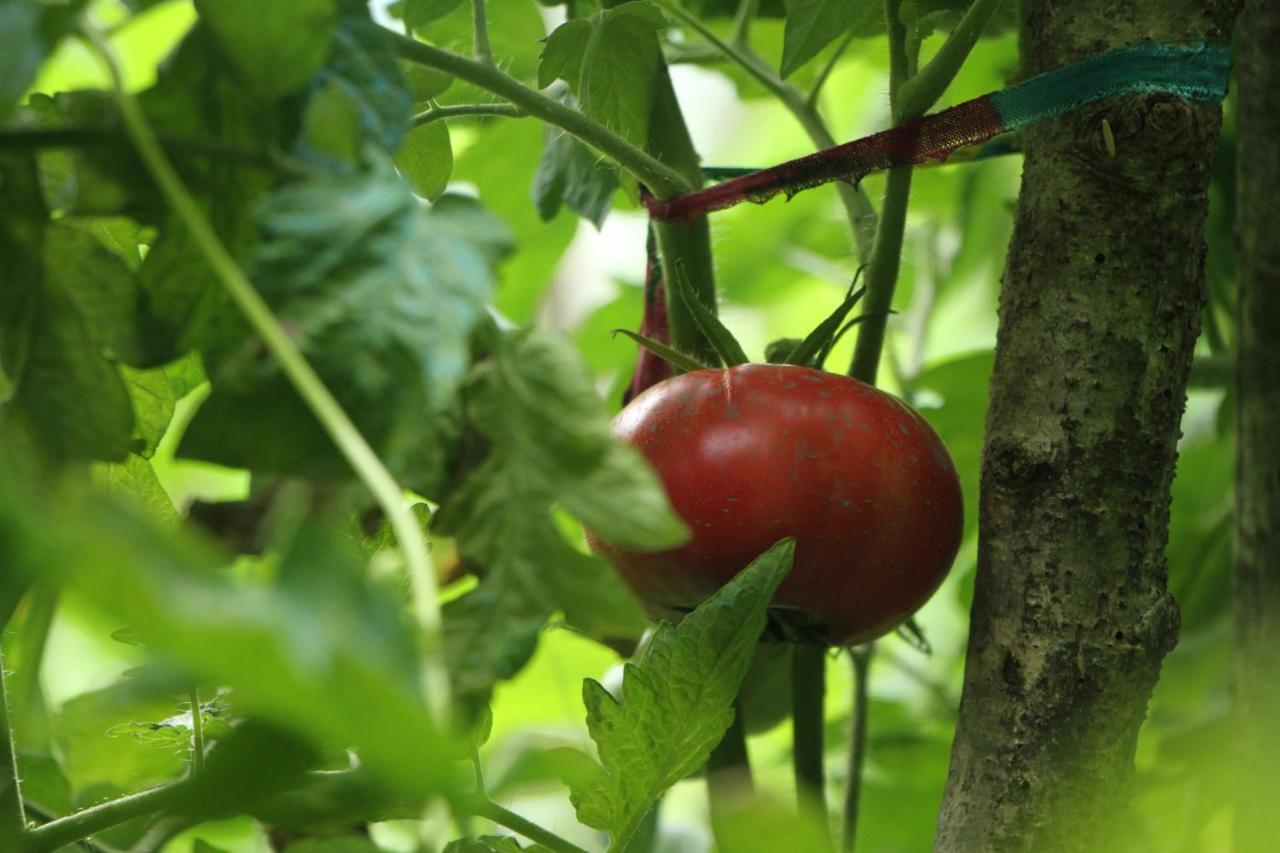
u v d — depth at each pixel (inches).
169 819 25.0
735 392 27.3
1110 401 26.5
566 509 21.6
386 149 22.1
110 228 24.7
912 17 28.1
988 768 26.8
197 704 25.7
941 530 27.6
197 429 21.6
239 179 22.4
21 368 22.6
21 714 23.8
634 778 25.7
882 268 28.8
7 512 16.8
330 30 21.7
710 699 25.5
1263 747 28.4
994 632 26.9
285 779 21.3
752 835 21.1
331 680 16.0
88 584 15.5
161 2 22.8
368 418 21.3
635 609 21.5
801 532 26.9
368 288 21.4
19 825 24.3
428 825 21.5
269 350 21.9
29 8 21.1
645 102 29.4
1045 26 26.6
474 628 21.5
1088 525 26.6
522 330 22.0
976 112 27.0
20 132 21.7
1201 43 26.2
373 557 25.3
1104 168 26.3
